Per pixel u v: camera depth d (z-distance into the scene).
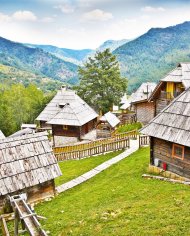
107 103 65.31
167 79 31.50
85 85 67.94
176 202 12.74
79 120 40.38
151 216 11.66
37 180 17.11
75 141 41.09
